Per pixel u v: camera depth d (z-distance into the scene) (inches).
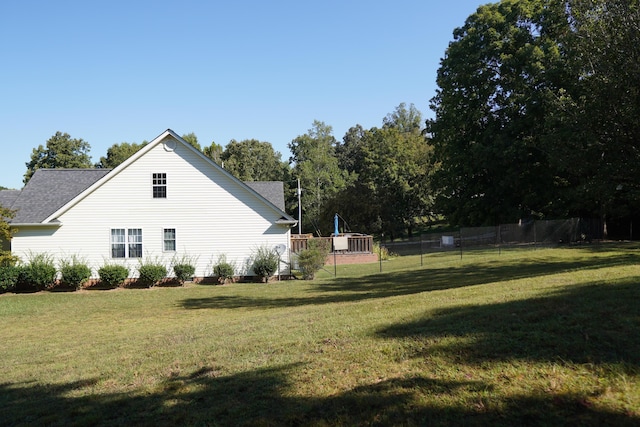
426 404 174.7
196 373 260.4
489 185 1493.6
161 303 674.8
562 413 155.1
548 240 1317.7
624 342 206.4
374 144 2209.6
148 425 192.1
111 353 347.9
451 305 344.5
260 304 607.2
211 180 915.4
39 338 465.4
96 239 888.9
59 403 235.9
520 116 1358.3
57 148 2512.3
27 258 871.7
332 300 591.2
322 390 205.6
